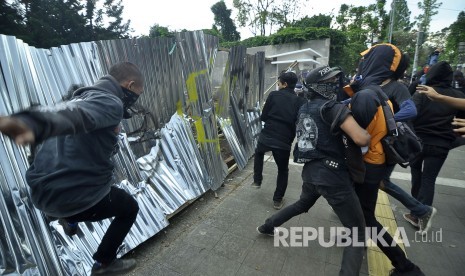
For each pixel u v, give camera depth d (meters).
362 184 2.16
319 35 19.12
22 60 1.97
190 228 3.05
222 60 5.33
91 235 2.32
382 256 2.56
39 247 1.92
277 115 3.35
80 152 1.40
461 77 4.98
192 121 3.74
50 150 1.44
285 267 2.44
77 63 2.37
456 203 3.59
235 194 3.93
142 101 2.98
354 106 1.89
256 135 5.97
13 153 1.88
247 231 2.99
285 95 3.36
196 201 3.68
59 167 1.38
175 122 3.46
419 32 16.94
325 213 3.36
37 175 1.41
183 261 2.51
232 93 5.03
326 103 1.98
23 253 1.82
